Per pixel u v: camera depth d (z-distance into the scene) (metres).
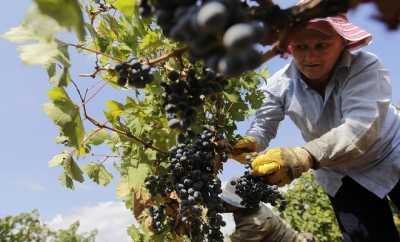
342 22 3.24
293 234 3.80
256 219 3.57
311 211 9.52
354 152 2.93
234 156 3.12
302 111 3.61
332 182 3.81
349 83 3.29
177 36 1.05
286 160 2.71
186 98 1.79
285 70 3.83
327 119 3.51
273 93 3.82
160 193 2.99
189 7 1.03
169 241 3.23
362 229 3.70
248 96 3.26
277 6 1.13
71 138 2.29
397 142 3.52
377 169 3.54
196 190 2.63
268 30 1.13
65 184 3.12
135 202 3.42
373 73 3.23
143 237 3.72
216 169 2.92
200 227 2.96
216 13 0.93
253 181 2.83
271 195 2.89
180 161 2.69
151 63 1.72
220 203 2.77
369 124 2.99
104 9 2.86
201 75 1.90
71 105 2.28
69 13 1.12
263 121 3.82
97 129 2.85
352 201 3.75
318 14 1.12
